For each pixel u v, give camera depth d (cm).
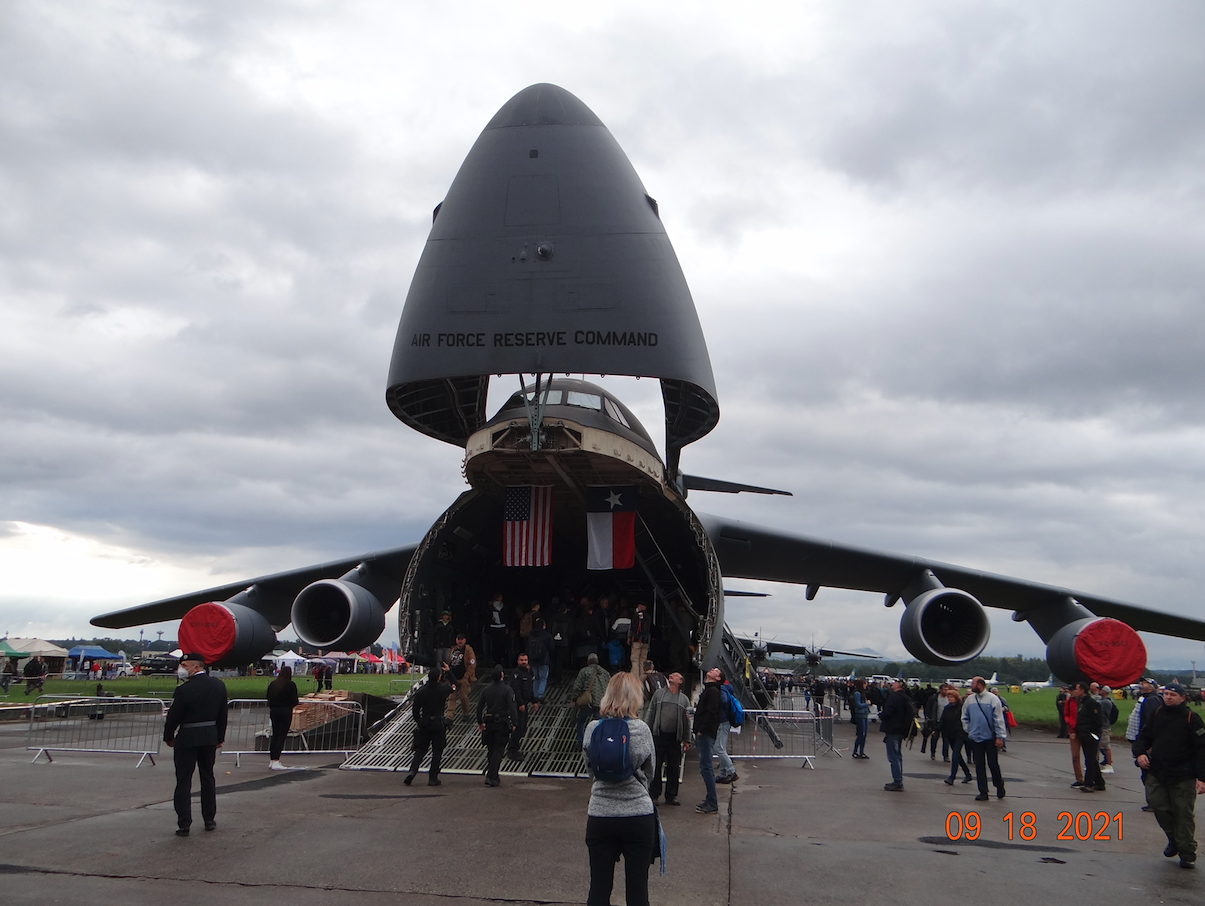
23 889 540
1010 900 562
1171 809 687
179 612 1989
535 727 1212
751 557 1759
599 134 1098
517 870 605
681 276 1080
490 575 1596
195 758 721
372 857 636
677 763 910
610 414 1291
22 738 1511
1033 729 2314
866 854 682
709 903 541
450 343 1036
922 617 1441
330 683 3419
